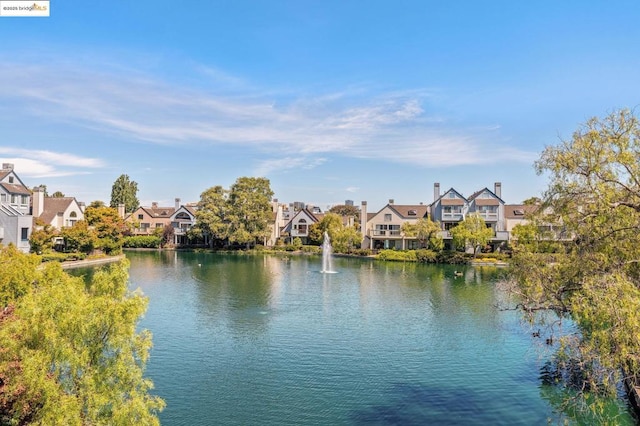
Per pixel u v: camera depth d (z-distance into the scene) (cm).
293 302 3534
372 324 2867
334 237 7894
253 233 8550
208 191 8856
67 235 5928
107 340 1032
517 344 2447
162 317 2973
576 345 1337
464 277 5038
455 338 2564
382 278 4934
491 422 1589
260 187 8800
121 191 11494
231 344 2412
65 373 998
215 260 6831
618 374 1266
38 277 1866
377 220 8331
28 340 991
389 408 1691
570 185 1583
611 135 1491
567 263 1648
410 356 2261
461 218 7662
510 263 1903
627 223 1524
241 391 1822
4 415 939
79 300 1041
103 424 973
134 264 6109
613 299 1229
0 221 4981
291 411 1656
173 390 1823
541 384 1916
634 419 1577
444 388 1877
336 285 4403
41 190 7325
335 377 1981
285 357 2223
